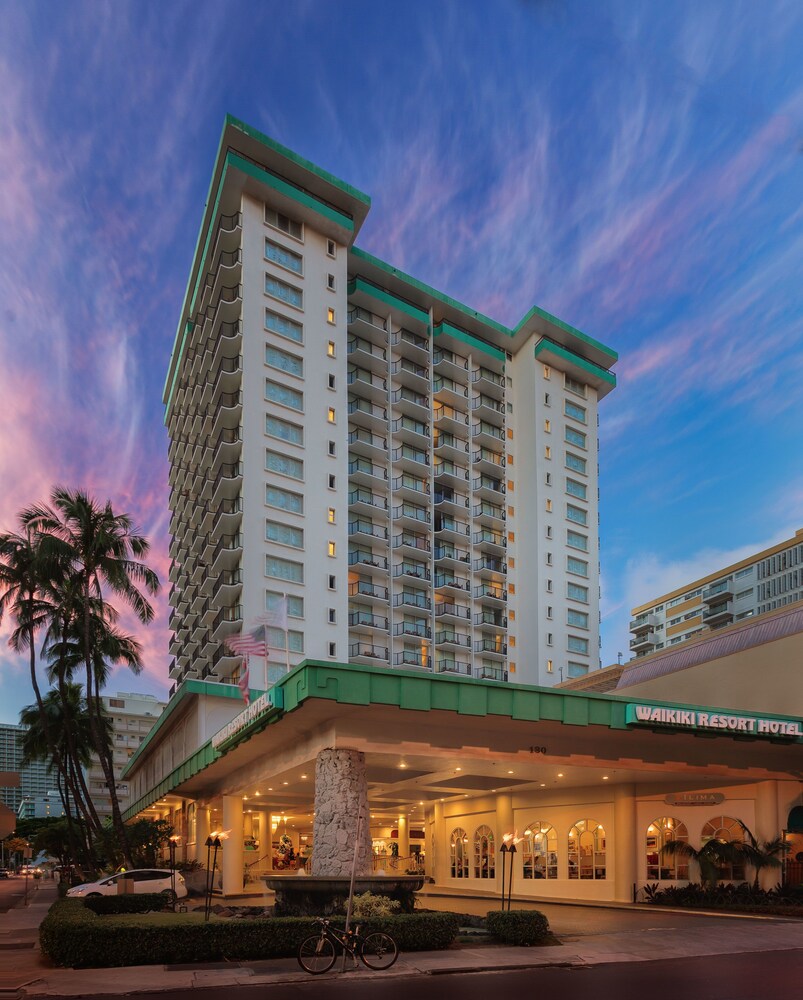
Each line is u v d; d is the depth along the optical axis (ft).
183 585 264.52
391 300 241.76
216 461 202.80
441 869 126.21
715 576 379.76
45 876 309.22
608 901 95.45
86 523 127.85
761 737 81.00
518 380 275.59
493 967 49.80
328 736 71.31
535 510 257.75
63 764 184.65
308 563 195.31
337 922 53.98
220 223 208.13
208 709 132.77
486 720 72.28
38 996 41.45
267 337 200.34
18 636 139.33
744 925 69.87
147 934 51.13
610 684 130.93
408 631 229.66
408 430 241.35
